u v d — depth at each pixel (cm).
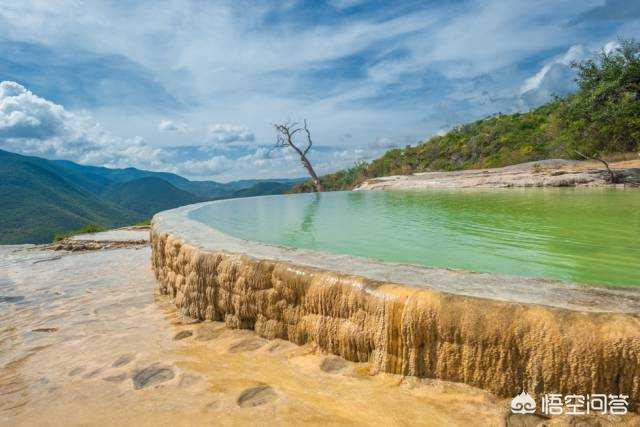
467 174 1925
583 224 681
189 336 418
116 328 472
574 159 1834
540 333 237
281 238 683
